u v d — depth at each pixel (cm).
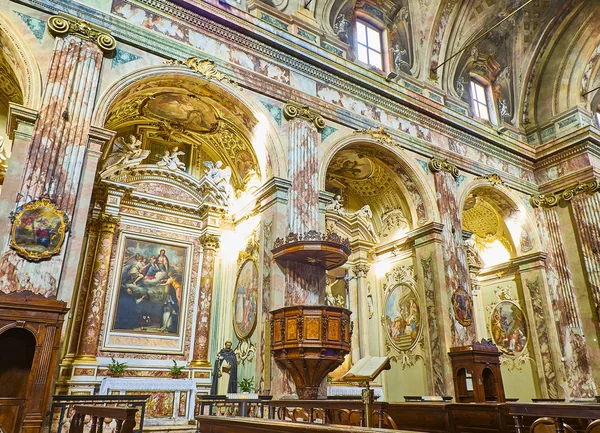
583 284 1352
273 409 660
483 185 1352
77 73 774
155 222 1110
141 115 1085
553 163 1500
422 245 1188
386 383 1216
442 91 1386
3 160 919
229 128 1081
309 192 960
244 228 1111
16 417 567
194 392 957
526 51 1612
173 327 1061
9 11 758
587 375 1265
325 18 1210
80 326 935
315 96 1079
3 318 588
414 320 1176
